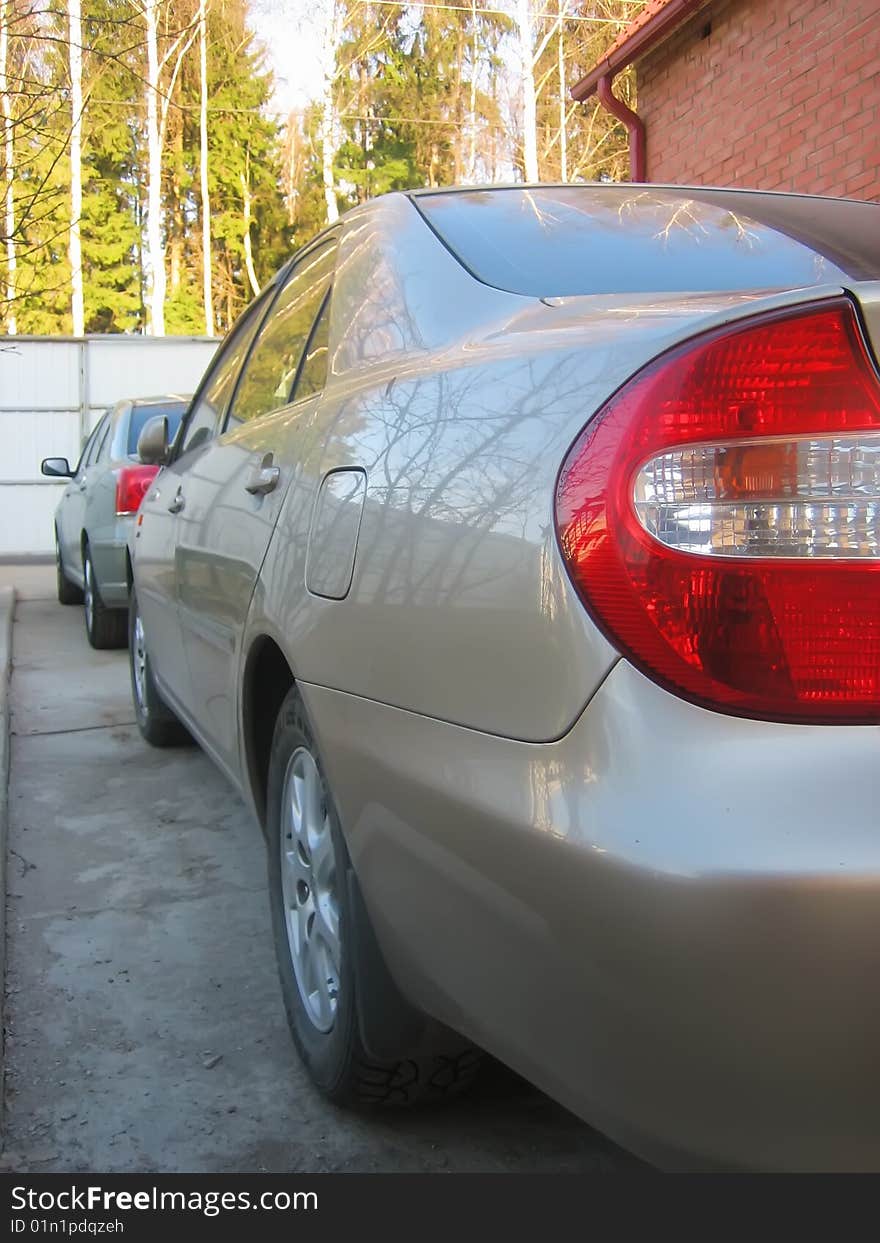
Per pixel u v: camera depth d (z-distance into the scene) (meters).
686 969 1.20
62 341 15.48
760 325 1.32
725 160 8.00
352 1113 2.24
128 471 6.74
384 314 2.29
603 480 1.35
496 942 1.46
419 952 1.71
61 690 6.25
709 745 1.24
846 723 1.24
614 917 1.25
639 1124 1.30
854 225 2.40
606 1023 1.29
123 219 36.19
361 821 1.83
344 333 2.42
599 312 1.73
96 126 29.97
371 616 1.78
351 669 1.84
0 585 11.62
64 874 3.56
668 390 1.33
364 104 34.91
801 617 1.26
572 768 1.32
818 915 1.16
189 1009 2.71
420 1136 2.18
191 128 37.88
